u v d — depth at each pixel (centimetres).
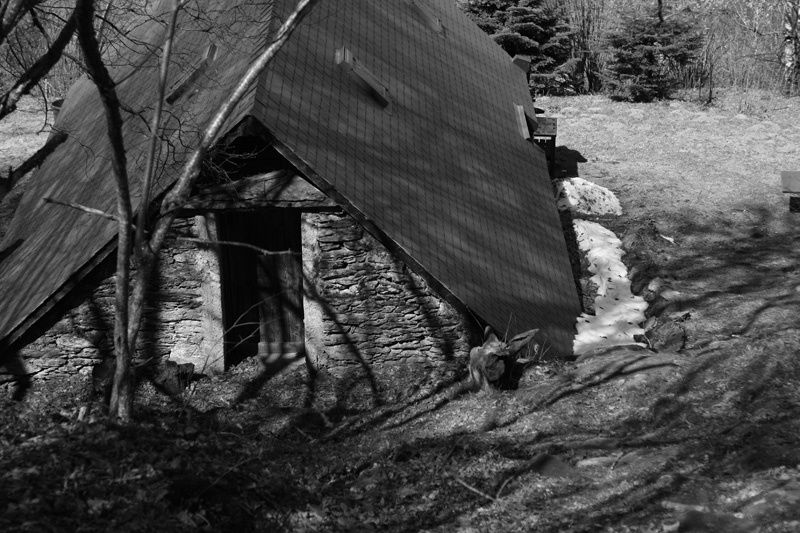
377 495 923
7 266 1441
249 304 1347
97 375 1276
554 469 930
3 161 2216
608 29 2853
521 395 1137
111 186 1324
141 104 1485
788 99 2706
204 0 1655
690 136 2389
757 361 1109
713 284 1525
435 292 1232
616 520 812
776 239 1756
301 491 909
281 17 1366
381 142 1345
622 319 1391
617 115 2586
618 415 1058
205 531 775
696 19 2802
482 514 864
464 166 1475
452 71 1753
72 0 1570
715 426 983
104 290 1256
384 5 1736
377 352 1269
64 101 1966
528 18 2703
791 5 2817
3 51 1356
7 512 738
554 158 2030
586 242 1683
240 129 1145
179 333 1296
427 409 1163
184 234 1265
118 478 825
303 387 1258
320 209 1233
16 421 1047
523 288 1327
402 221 1242
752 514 771
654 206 1914
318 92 1309
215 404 1240
